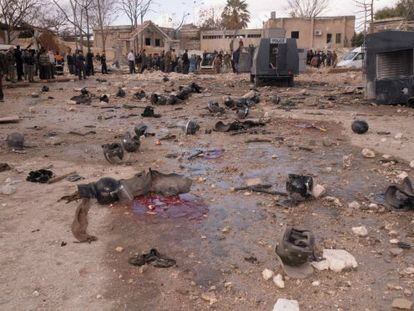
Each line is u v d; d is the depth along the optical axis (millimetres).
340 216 6043
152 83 26328
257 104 16891
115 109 16047
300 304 4094
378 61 16609
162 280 4504
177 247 5207
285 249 4520
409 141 10188
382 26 36969
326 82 27891
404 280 4465
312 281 4453
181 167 8320
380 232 5555
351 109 15609
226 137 10906
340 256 4785
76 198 6625
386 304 4074
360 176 7734
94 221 5906
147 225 5793
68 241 5348
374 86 16812
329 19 61531
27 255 5008
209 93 21109
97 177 7734
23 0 41500
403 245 5164
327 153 9297
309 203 6504
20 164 8625
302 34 62250
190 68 38875
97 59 50750
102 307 4070
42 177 7547
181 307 4070
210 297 4172
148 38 65938
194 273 4637
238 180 7582
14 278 4543
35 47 40969
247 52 32969
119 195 6480
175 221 5918
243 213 6172
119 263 4844
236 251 5102
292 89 23047
